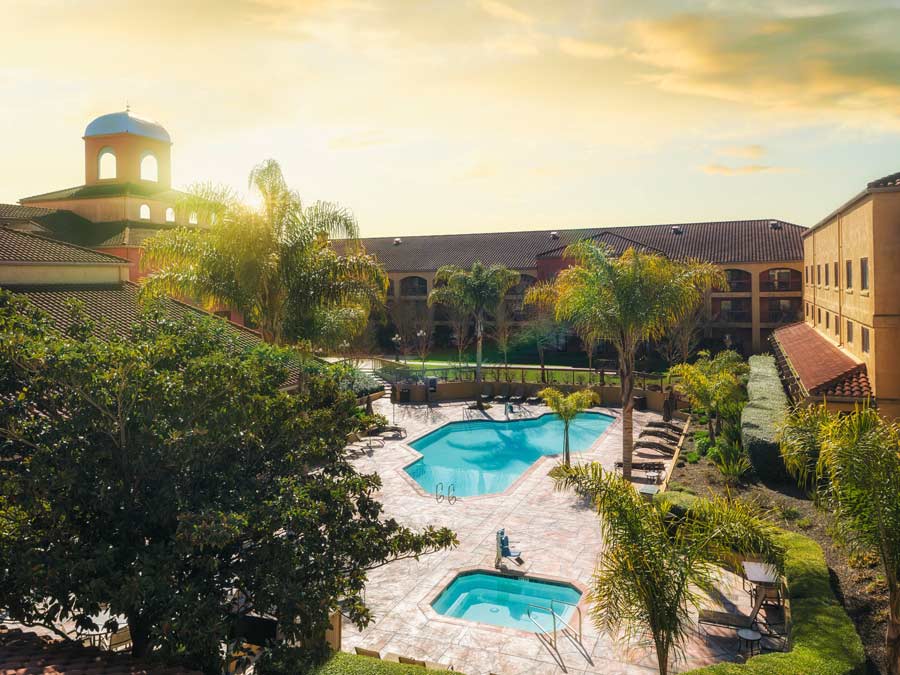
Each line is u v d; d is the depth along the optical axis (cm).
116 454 939
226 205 2336
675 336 4759
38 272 2470
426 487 2669
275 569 894
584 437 3484
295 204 2386
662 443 2958
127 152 5019
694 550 1013
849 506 1001
